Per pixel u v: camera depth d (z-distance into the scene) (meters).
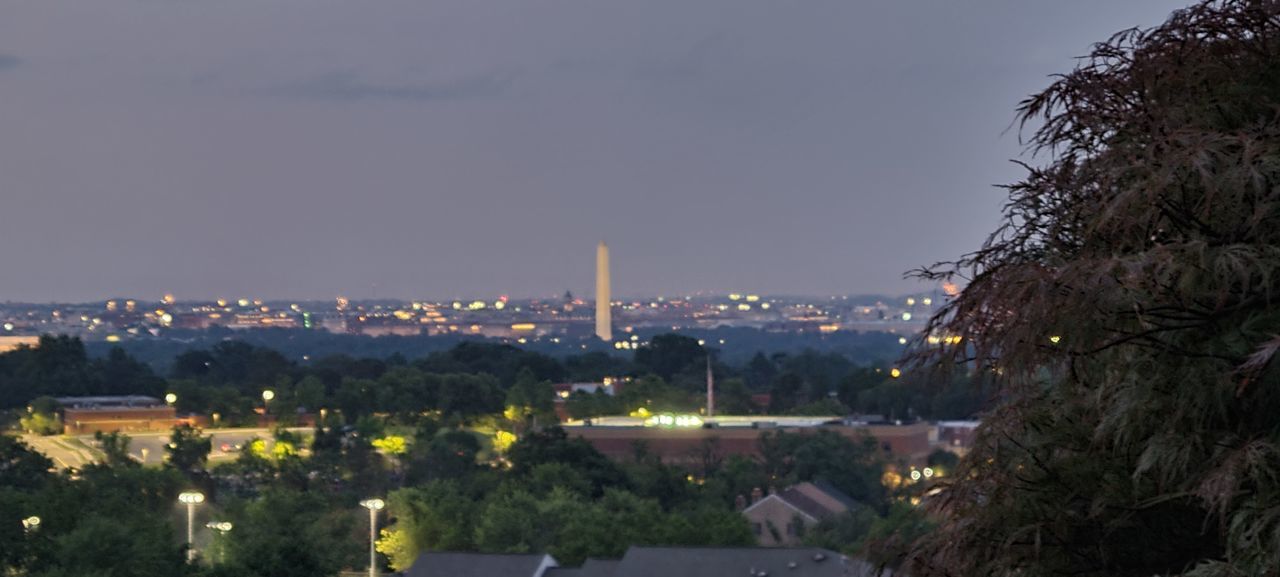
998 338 23.22
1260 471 20.59
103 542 141.25
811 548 153.00
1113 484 23.69
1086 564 23.95
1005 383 24.20
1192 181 22.11
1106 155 24.23
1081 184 24.55
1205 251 21.58
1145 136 23.89
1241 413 21.67
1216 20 24.23
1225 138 21.50
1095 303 21.69
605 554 180.00
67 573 134.50
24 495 160.75
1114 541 23.81
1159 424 22.42
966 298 23.69
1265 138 21.77
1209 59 24.25
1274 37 23.95
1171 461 21.59
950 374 24.38
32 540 143.88
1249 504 20.34
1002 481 24.23
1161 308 21.84
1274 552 19.86
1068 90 25.11
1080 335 22.56
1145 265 21.41
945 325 24.14
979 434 24.66
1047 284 22.05
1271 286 21.45
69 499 154.38
